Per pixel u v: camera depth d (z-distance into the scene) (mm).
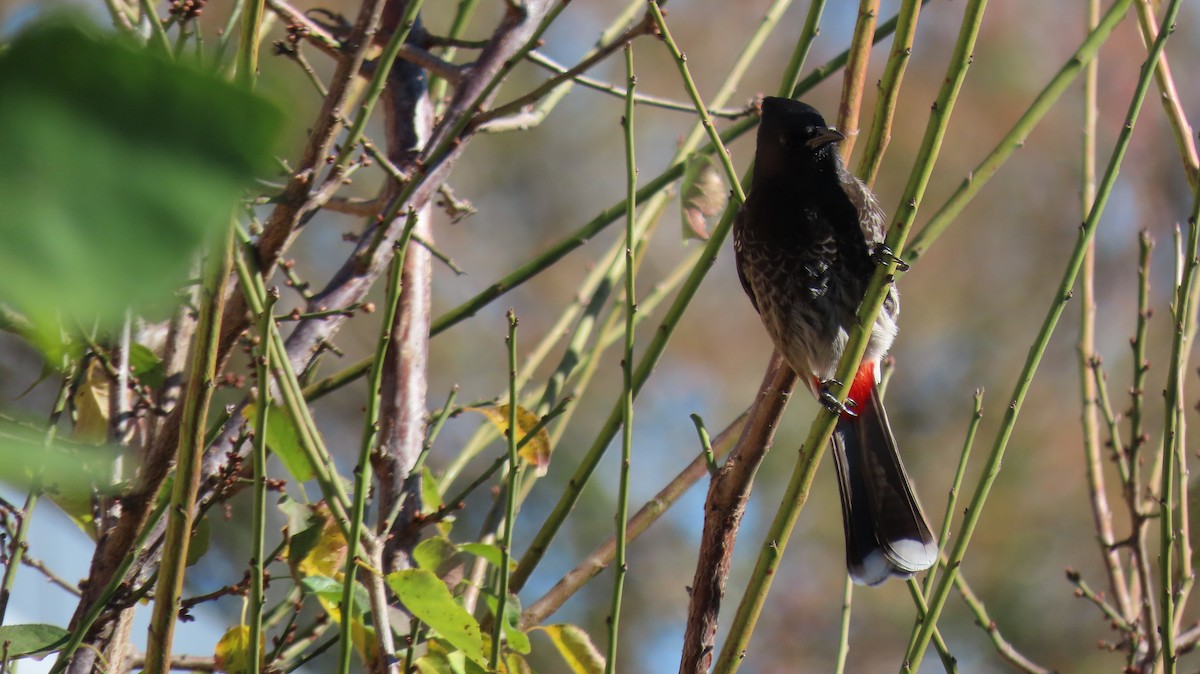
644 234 6832
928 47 20000
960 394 19031
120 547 4730
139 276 869
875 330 7566
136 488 4688
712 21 20219
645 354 5625
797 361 7938
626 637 16438
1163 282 19422
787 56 20078
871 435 7531
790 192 7801
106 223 866
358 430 15352
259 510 3762
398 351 6320
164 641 3645
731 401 18266
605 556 5855
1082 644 16750
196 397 3611
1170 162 19844
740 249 8219
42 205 857
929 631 4609
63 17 863
